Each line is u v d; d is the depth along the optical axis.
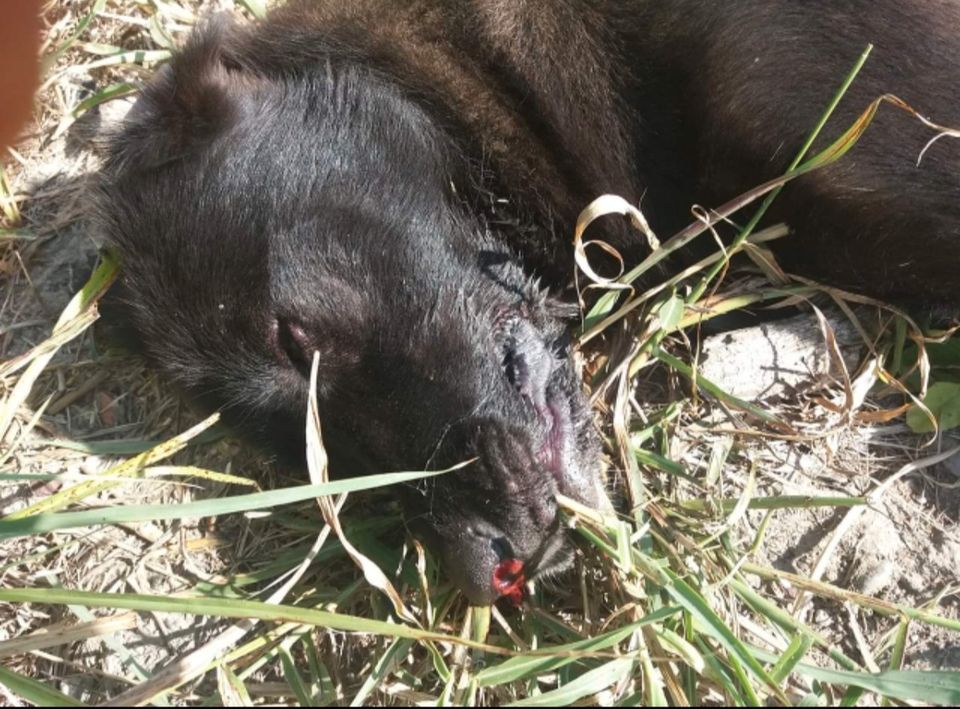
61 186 0.39
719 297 0.32
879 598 0.28
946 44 0.28
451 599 0.29
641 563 0.27
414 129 0.32
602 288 0.32
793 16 0.29
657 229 0.33
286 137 0.31
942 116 0.28
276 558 0.31
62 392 0.35
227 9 0.39
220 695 0.27
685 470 0.30
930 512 0.29
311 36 0.33
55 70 0.41
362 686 0.27
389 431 0.29
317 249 0.30
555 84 0.32
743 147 0.30
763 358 0.31
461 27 0.33
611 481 0.31
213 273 0.30
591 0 0.32
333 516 0.26
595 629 0.28
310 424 0.26
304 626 0.28
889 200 0.29
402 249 0.30
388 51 0.33
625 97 0.32
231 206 0.30
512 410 0.29
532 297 0.31
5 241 0.38
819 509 0.29
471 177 0.32
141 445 0.33
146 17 0.43
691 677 0.26
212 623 0.30
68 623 0.30
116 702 0.24
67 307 0.33
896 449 0.30
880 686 0.23
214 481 0.32
